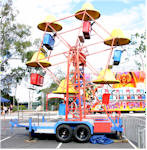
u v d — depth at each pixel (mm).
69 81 9891
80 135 8227
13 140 8969
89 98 15844
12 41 31672
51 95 17875
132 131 8883
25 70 34250
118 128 8469
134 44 29766
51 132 8461
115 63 9406
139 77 20656
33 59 10031
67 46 9562
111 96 20359
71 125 8586
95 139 8156
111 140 8242
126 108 20391
